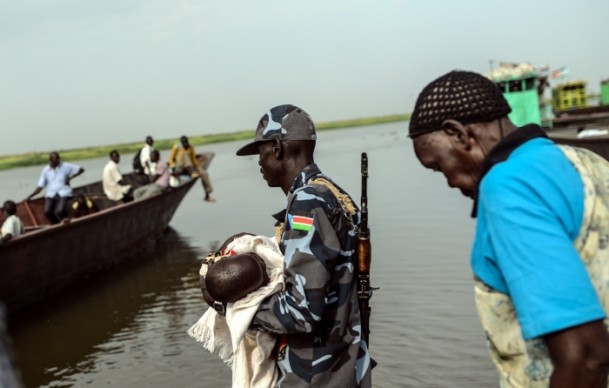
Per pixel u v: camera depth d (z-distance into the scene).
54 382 6.35
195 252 12.52
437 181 20.52
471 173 1.72
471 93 1.67
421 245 10.51
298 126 2.66
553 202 1.47
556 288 1.40
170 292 9.59
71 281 10.40
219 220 16.42
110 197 14.02
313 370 2.42
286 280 2.36
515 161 1.54
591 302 1.40
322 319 2.45
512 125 1.72
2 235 9.26
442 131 1.71
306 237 2.34
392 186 20.25
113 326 8.08
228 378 6.00
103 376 6.36
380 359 5.88
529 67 23.88
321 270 2.33
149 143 16.03
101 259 11.38
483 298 1.61
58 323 8.42
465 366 5.62
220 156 67.00
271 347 2.46
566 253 1.42
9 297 8.79
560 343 1.41
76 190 15.77
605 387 1.45
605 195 1.55
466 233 11.26
